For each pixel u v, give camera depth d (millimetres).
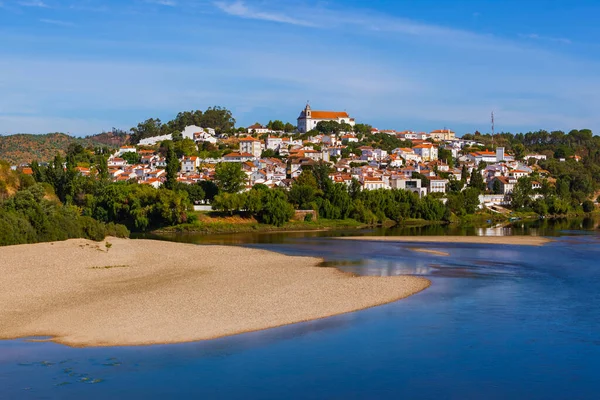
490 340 47875
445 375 40438
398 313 56344
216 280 70938
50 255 82625
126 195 156875
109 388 37625
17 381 38531
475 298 63375
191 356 43375
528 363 42750
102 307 56031
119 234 122438
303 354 44125
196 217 159000
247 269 80500
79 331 48688
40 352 43750
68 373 39938
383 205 194500
